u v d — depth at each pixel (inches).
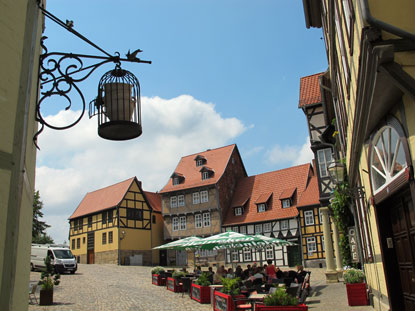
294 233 1298.0
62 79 139.2
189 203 1573.6
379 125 236.1
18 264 122.4
